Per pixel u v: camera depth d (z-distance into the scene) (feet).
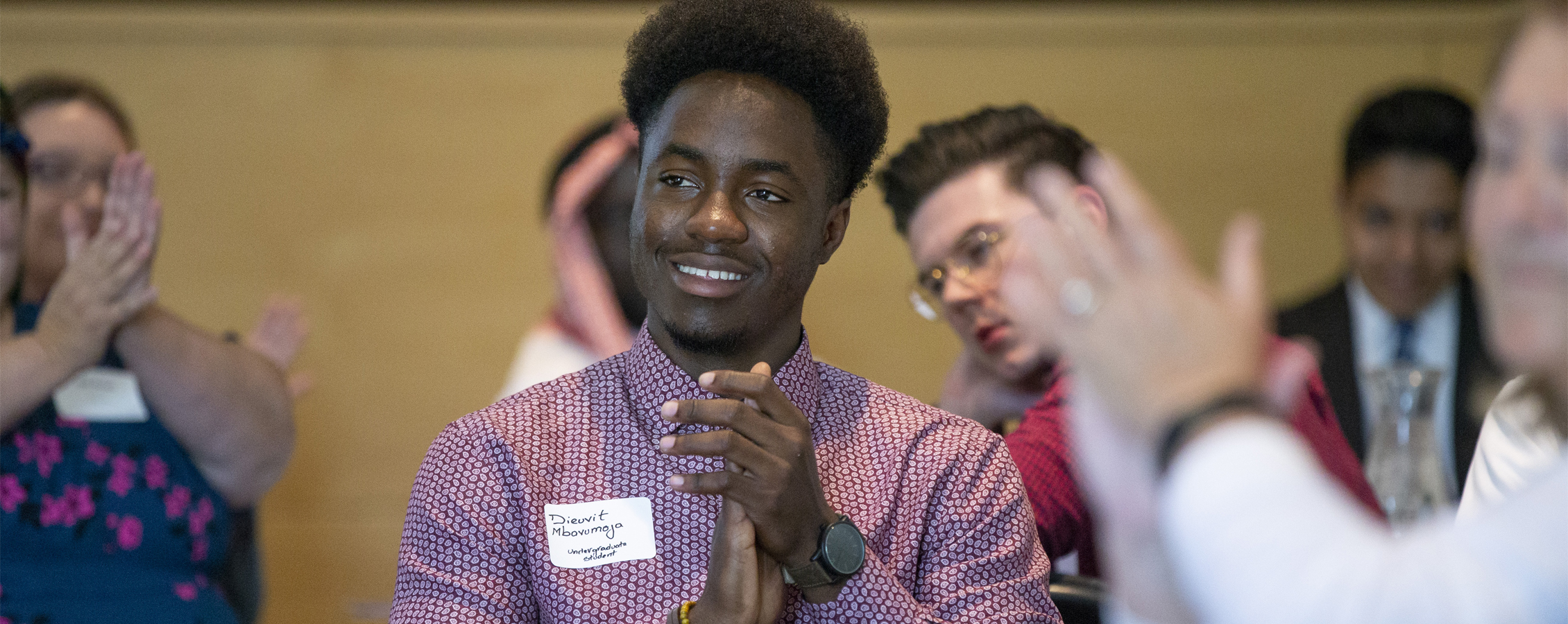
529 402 9.78
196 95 28.02
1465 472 18.11
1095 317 5.06
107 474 14.25
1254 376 5.02
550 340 18.48
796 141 9.29
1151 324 5.00
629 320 18.61
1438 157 20.30
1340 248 29.25
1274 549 4.78
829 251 10.11
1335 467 12.88
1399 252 20.43
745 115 9.18
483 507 9.23
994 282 13.80
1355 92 29.22
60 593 13.65
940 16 28.84
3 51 27.50
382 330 28.43
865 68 9.84
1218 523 4.85
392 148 28.50
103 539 14.05
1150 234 5.13
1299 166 29.27
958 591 9.27
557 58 28.73
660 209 9.24
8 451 13.73
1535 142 5.12
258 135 28.17
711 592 8.48
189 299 27.99
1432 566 4.71
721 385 8.30
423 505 9.34
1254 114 29.25
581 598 9.00
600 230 18.35
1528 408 6.50
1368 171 20.71
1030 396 14.61
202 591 14.66
